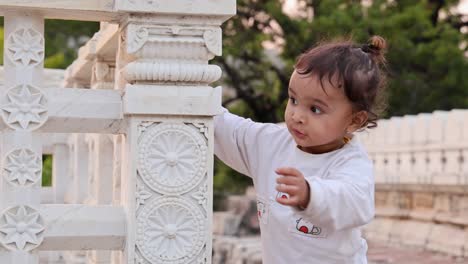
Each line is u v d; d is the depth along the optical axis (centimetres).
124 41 296
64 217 278
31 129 277
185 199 281
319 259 295
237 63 2150
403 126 1169
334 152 295
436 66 1916
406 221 1192
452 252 1049
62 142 656
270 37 1992
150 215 278
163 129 280
